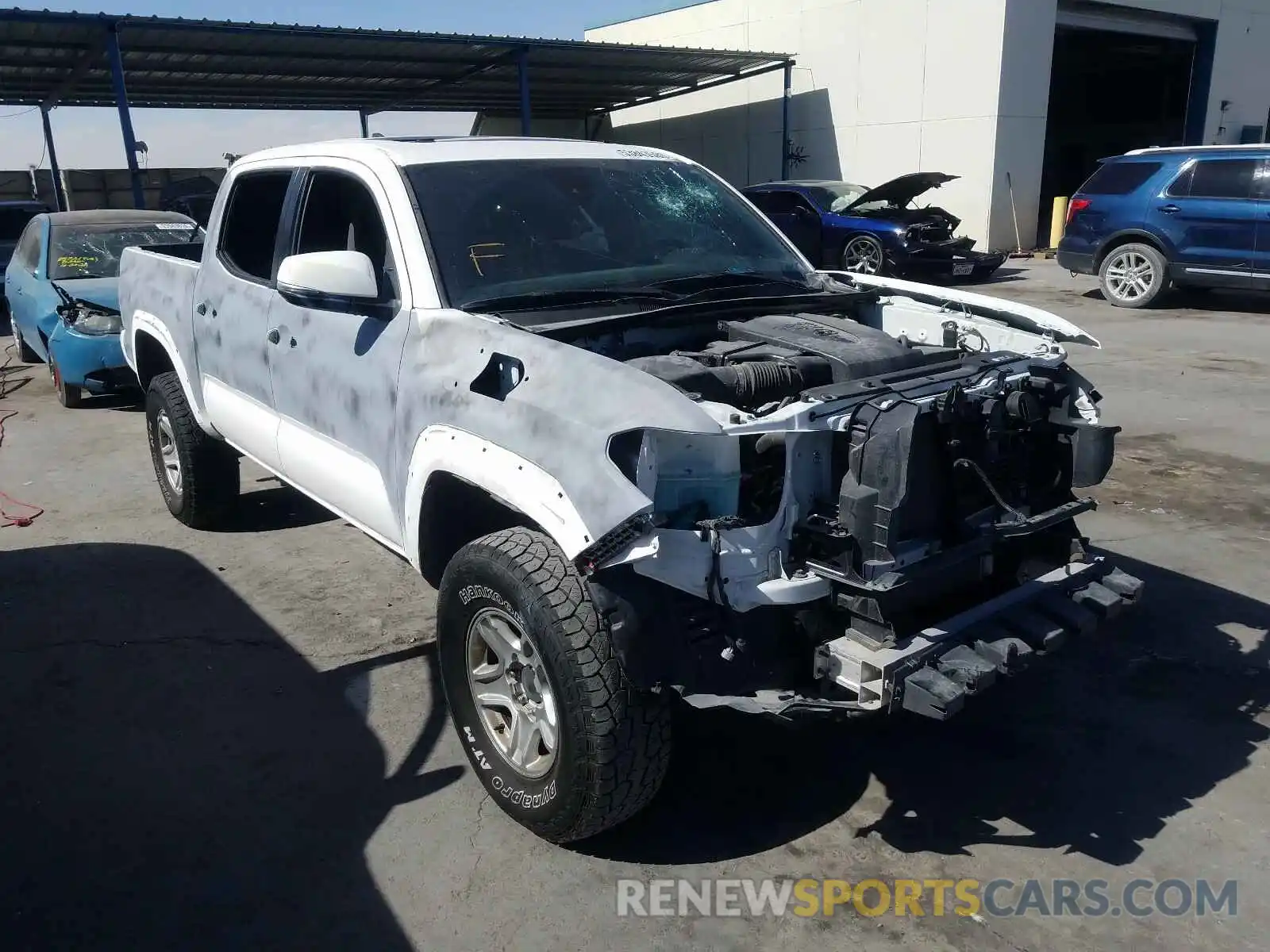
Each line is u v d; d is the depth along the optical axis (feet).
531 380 9.52
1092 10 71.87
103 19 52.08
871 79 75.15
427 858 9.95
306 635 14.67
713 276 12.91
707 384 9.84
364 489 12.22
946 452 9.57
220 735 12.13
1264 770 11.20
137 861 9.93
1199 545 17.34
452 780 11.24
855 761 11.48
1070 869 9.73
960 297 12.89
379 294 12.07
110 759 11.62
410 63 70.69
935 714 8.51
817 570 9.03
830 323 11.85
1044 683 13.09
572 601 8.97
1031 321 12.19
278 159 14.82
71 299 27.86
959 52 68.39
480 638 10.36
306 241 13.67
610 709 8.87
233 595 16.06
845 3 75.61
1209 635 14.23
